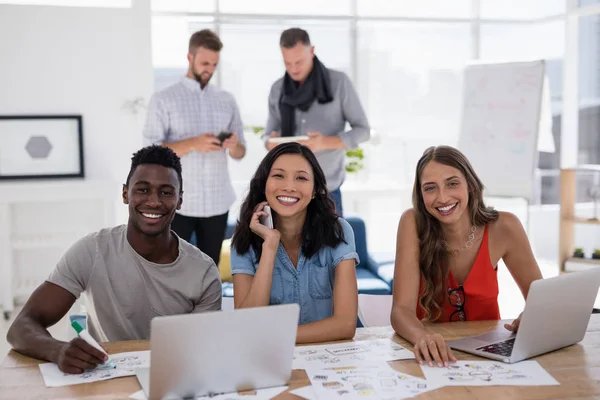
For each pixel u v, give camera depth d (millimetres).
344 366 1691
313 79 4055
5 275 4719
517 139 5469
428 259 2238
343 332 1945
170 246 2064
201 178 3982
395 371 1654
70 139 4980
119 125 5152
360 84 6195
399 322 1986
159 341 1396
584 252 5566
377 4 6137
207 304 2100
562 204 5328
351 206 6102
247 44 5863
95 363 1636
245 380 1522
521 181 5449
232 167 5867
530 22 6402
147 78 5160
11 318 4660
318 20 6012
